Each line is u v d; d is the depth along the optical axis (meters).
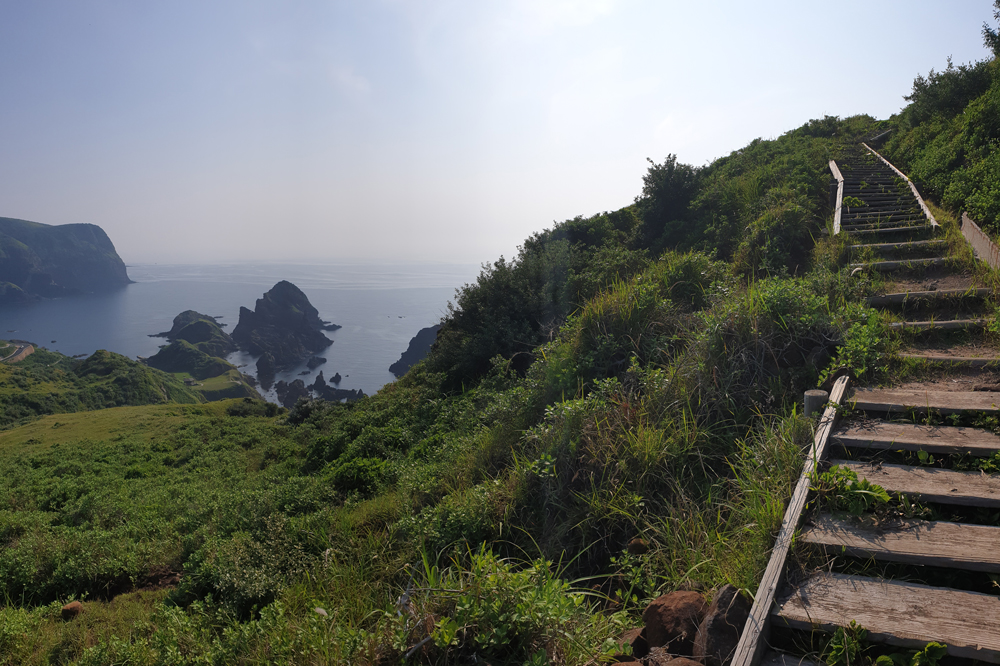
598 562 3.63
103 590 5.73
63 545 6.41
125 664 3.80
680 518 3.49
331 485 7.34
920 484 2.92
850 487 2.85
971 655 1.93
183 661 3.65
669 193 13.91
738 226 11.03
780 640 2.25
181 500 9.16
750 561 2.70
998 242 5.95
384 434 9.02
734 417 4.31
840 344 4.65
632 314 6.25
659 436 4.11
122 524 8.05
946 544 2.47
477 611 2.46
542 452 4.55
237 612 4.34
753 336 4.81
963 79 14.17
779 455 3.43
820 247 8.27
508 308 10.55
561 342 6.90
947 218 8.46
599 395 5.02
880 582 2.38
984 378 4.03
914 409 3.61
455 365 10.91
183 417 28.55
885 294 5.88
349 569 4.14
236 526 6.65
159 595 5.38
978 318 4.91
